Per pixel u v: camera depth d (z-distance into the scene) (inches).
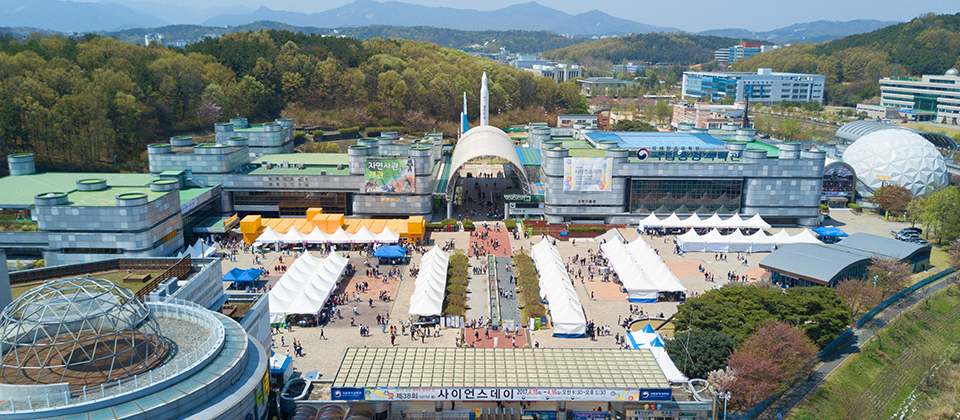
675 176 6205.7
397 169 6161.4
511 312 4237.2
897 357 3784.5
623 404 2682.1
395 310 4224.9
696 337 3292.3
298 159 7268.7
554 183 6220.5
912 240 5846.5
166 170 6254.9
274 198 6353.3
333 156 7519.7
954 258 5064.0
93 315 2038.6
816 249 4808.1
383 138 6850.4
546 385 2620.6
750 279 4879.4
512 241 5880.9
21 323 1980.8
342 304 4315.9
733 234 5629.9
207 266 3139.8
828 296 3831.2
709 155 6407.5
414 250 5556.1
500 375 2691.9
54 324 2004.2
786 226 6417.3
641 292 4424.2
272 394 2623.0
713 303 3693.4
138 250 4603.8
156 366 2080.5
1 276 2470.5
